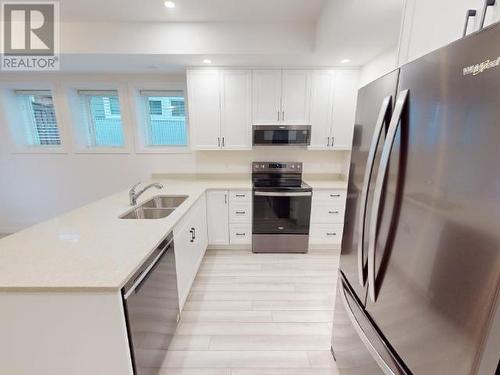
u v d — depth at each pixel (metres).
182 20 2.32
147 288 1.29
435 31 0.94
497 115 0.53
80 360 1.07
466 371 0.62
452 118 0.65
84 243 1.37
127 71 3.11
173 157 3.51
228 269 2.73
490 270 0.56
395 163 0.89
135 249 1.29
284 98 2.96
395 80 0.93
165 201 2.60
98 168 3.54
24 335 1.04
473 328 0.60
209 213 3.04
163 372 1.53
